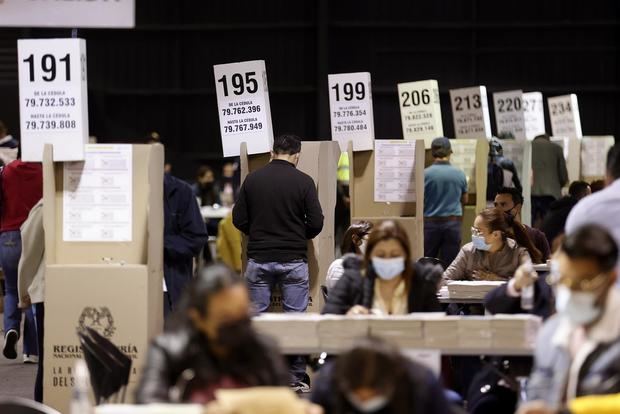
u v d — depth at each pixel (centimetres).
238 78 1359
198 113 3441
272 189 1275
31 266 1182
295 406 595
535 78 3412
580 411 612
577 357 648
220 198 2906
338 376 614
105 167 1037
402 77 3416
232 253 2202
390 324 793
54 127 1033
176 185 1223
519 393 821
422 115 1941
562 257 652
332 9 3394
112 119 3434
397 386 609
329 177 1368
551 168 2508
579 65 3400
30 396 1279
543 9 3391
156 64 3422
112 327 1002
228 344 632
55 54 1031
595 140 2648
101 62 3419
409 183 1556
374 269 864
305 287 1287
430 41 3406
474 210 2075
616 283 750
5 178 1418
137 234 1035
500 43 3409
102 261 1035
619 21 3366
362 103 1530
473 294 1073
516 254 1152
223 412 586
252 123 1359
